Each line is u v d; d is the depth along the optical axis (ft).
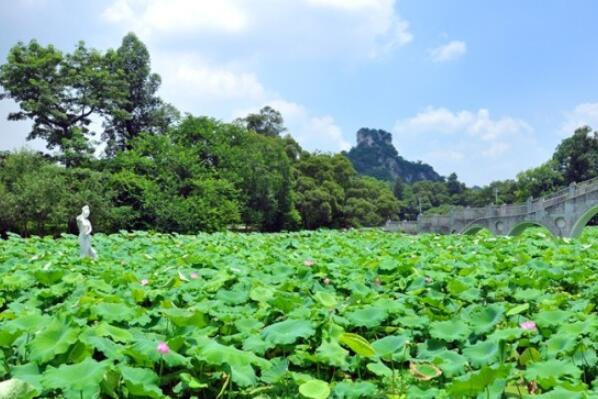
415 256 41.37
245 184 163.63
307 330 18.20
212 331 19.85
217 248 51.90
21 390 12.67
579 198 100.27
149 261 41.29
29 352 16.56
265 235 87.56
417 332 20.83
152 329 20.21
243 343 18.26
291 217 184.55
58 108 154.20
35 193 119.96
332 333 19.29
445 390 15.28
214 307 22.62
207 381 17.25
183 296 25.45
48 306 26.09
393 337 19.02
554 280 32.04
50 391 15.20
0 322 20.62
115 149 175.22
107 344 16.88
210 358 15.44
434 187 434.30
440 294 26.22
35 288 28.96
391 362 19.20
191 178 146.30
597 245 50.08
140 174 144.36
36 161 137.18
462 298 25.95
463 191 431.02
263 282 29.58
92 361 14.96
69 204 124.06
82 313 20.47
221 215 140.26
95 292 25.16
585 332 17.83
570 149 245.04
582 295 28.35
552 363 16.21
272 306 22.52
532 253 45.03
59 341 16.47
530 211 113.19
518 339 19.58
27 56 150.20
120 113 161.89
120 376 14.99
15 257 46.09
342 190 225.56
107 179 136.67
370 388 15.39
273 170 173.68
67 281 28.50
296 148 232.94
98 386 13.78
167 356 15.99
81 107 158.30
